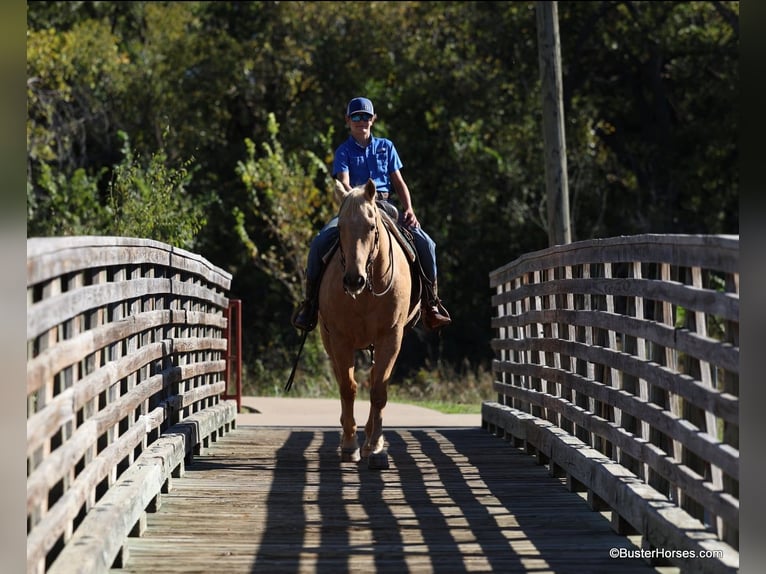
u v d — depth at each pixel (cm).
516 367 1532
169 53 3953
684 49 3953
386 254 1131
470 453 1409
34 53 3325
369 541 887
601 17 4006
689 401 777
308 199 3038
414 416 2055
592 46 4028
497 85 3859
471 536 908
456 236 3916
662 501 829
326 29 3975
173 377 1216
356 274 1041
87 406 800
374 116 1284
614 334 1049
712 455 709
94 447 807
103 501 809
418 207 3909
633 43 3944
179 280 1277
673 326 852
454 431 1692
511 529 935
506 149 3822
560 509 1024
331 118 3906
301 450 1417
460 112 3888
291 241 3039
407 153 3894
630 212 4034
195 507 1018
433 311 1323
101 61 3828
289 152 3856
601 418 1051
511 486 1148
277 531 919
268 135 3922
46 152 3416
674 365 866
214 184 3944
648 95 4181
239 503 1038
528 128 3809
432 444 1510
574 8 3941
